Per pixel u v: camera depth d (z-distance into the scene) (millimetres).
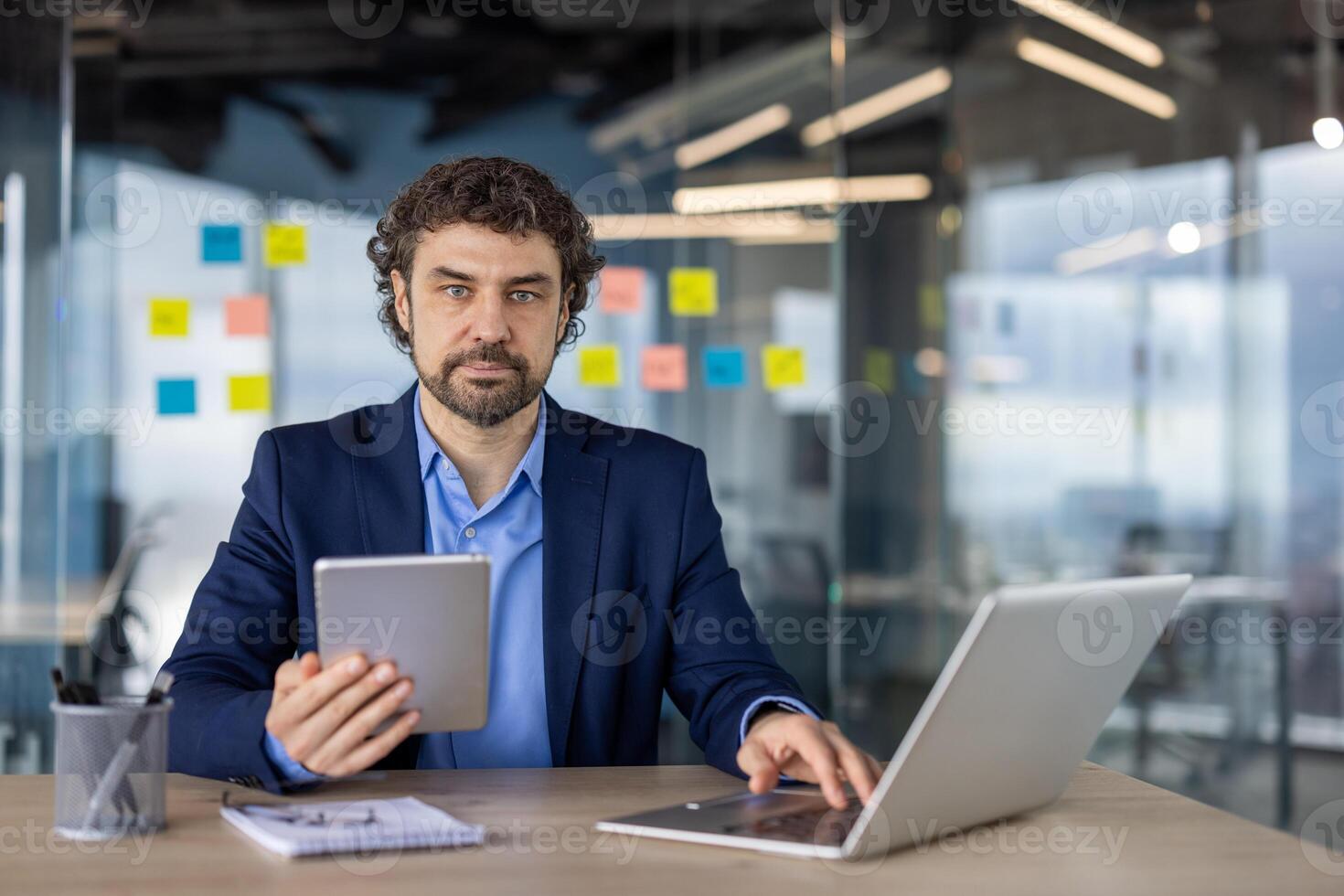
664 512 1603
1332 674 3285
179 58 3408
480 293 1423
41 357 3209
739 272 3637
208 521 3342
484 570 1052
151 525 3305
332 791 1167
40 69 3238
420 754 1449
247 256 3436
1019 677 958
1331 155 3314
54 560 3217
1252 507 3383
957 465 3592
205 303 3387
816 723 1185
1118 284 3518
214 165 3426
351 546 1487
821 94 3629
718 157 3650
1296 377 3338
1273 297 3369
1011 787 1050
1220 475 3418
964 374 3594
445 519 1529
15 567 3180
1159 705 3463
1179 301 3459
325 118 3527
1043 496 3551
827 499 3611
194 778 1219
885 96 3615
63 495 3229
